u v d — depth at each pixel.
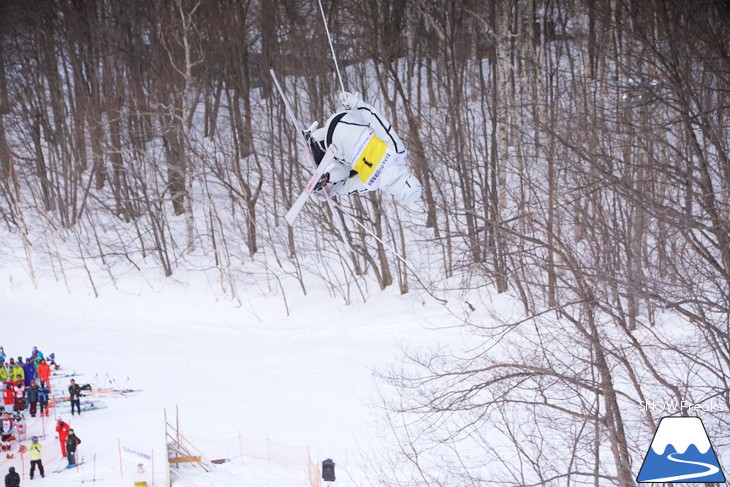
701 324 34.44
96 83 137.25
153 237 128.25
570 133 42.78
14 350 98.25
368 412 63.44
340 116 18.86
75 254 128.25
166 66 125.88
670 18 46.69
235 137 117.31
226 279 116.12
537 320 45.94
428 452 51.06
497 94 94.00
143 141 128.00
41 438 66.06
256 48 143.75
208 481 54.31
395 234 107.00
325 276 112.19
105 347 99.19
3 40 147.50
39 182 143.38
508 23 98.25
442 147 77.56
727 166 34.00
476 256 39.00
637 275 36.53
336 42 109.06
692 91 38.62
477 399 56.31
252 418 65.69
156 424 66.75
